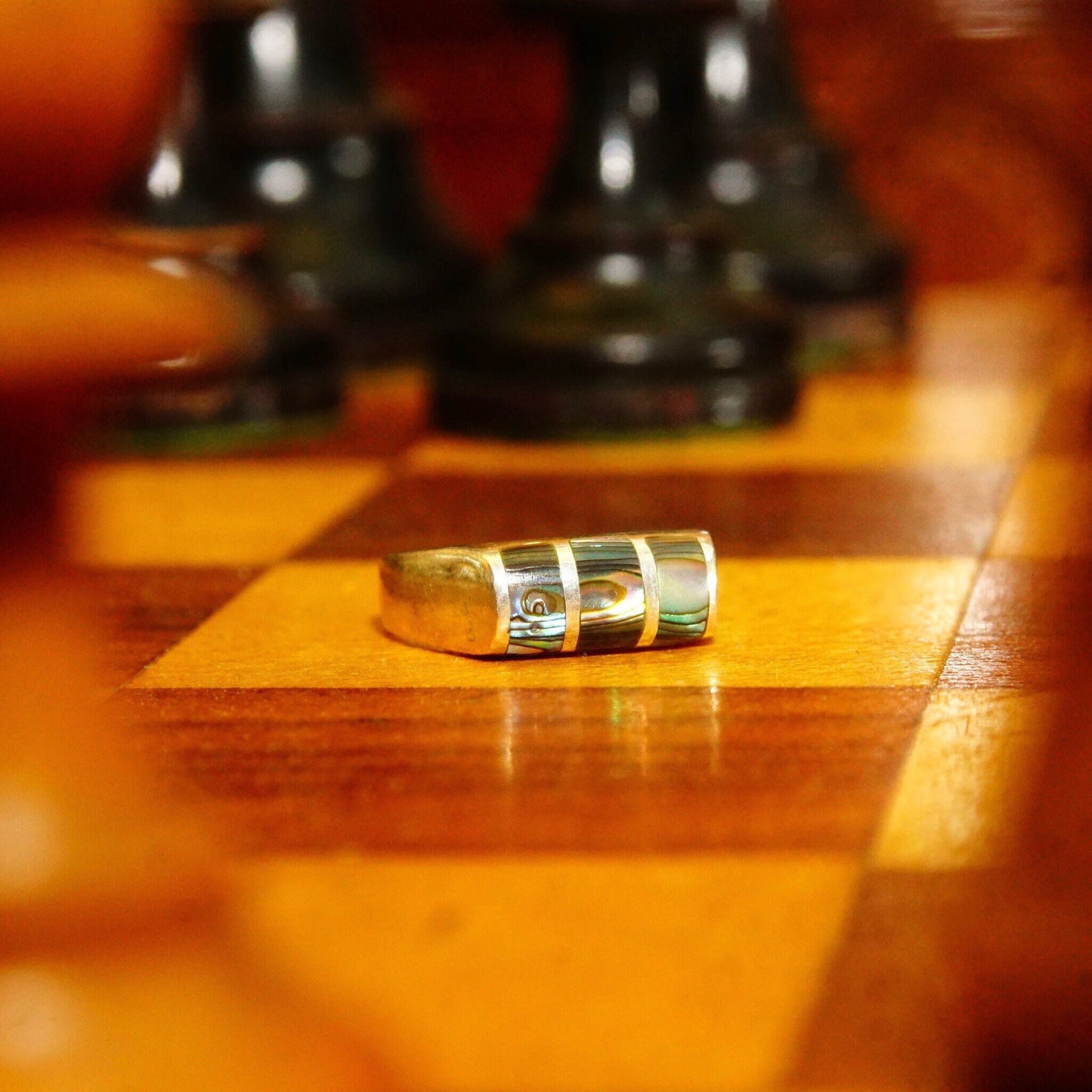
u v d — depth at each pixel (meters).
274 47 0.39
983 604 0.25
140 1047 0.13
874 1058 0.18
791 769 0.21
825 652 0.23
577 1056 0.18
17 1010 0.13
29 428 0.14
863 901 0.19
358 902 0.19
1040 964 0.19
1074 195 0.55
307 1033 0.14
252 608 0.25
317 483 0.30
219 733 0.22
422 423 0.34
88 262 0.12
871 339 0.42
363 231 0.40
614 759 0.21
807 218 0.41
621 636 0.23
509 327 0.33
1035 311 0.50
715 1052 0.18
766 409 0.33
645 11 0.32
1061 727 0.22
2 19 0.12
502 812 0.21
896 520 0.28
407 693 0.23
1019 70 0.55
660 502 0.29
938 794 0.21
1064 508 0.28
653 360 0.32
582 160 0.33
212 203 0.33
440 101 0.56
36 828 0.15
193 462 0.32
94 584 0.26
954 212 0.56
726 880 0.20
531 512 0.28
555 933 0.19
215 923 0.15
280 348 0.33
